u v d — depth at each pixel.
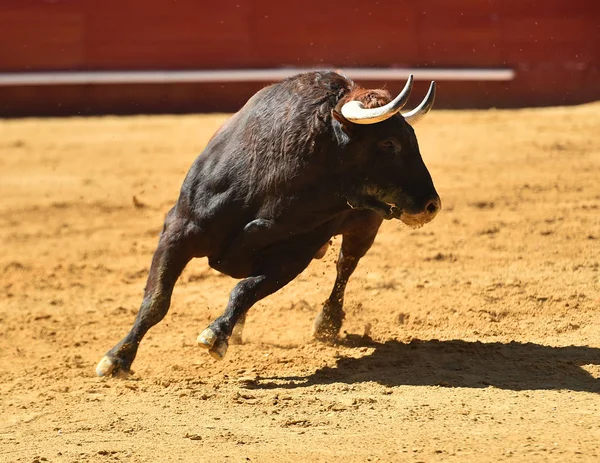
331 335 19.05
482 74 53.56
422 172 16.09
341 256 18.88
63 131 47.69
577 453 12.82
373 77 54.22
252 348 18.67
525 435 13.63
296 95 16.33
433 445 13.33
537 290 22.16
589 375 16.66
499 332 19.33
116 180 37.19
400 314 20.44
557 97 53.88
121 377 16.78
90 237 30.09
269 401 15.57
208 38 55.81
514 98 53.81
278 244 16.59
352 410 15.05
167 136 45.50
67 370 17.95
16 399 16.34
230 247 16.69
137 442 13.94
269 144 16.22
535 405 15.09
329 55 55.75
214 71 55.41
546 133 42.41
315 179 16.06
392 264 25.22
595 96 53.75
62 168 39.50
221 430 14.35
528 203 31.33
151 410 15.41
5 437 14.41
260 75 54.28
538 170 35.81
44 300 23.75
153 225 31.30
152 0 55.56
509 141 41.00
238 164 16.38
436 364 17.31
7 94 53.81
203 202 16.52
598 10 53.72
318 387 16.22
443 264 25.11
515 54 54.31
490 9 54.53
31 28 55.09
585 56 53.91
